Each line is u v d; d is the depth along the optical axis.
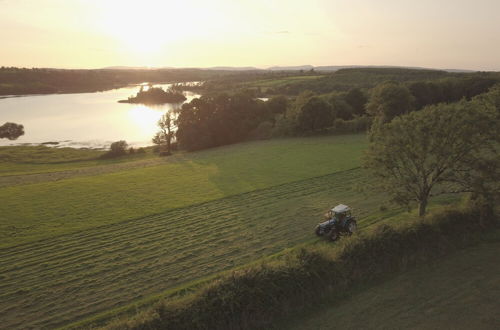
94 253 27.45
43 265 25.73
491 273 18.44
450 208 23.52
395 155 24.89
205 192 43.00
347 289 18.16
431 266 19.66
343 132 83.00
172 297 20.28
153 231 31.42
